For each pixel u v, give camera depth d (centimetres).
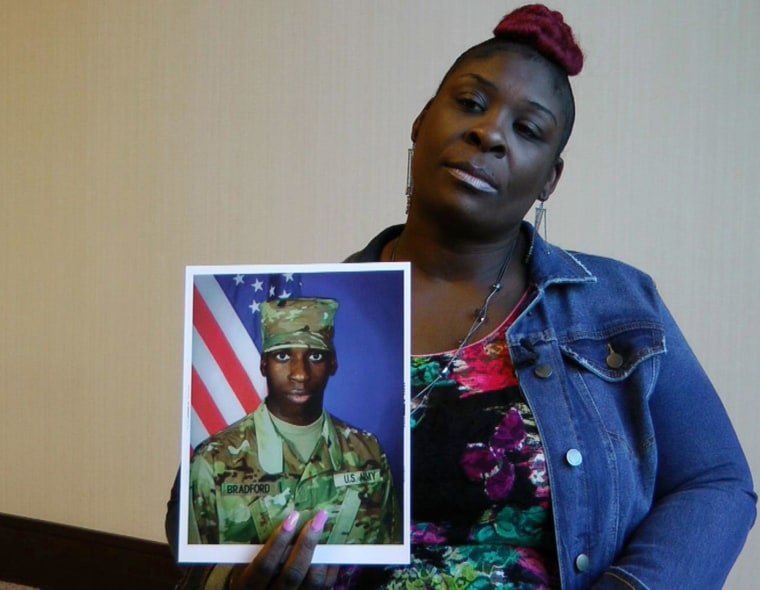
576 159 208
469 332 99
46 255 300
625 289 103
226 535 86
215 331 90
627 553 91
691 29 194
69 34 293
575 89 208
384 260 108
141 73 280
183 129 273
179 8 273
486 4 220
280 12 255
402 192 236
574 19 207
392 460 87
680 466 96
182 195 274
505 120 94
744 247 189
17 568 304
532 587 89
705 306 194
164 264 277
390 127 237
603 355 99
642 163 201
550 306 101
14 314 307
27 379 304
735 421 192
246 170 263
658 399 98
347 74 244
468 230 97
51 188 298
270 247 260
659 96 198
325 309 90
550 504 91
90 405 291
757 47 186
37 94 300
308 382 88
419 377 96
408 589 90
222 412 89
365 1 240
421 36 231
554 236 212
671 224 197
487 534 92
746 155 188
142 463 281
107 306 288
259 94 260
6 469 309
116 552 285
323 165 249
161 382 277
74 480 295
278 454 88
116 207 286
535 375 95
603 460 93
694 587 87
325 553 85
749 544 190
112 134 286
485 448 92
